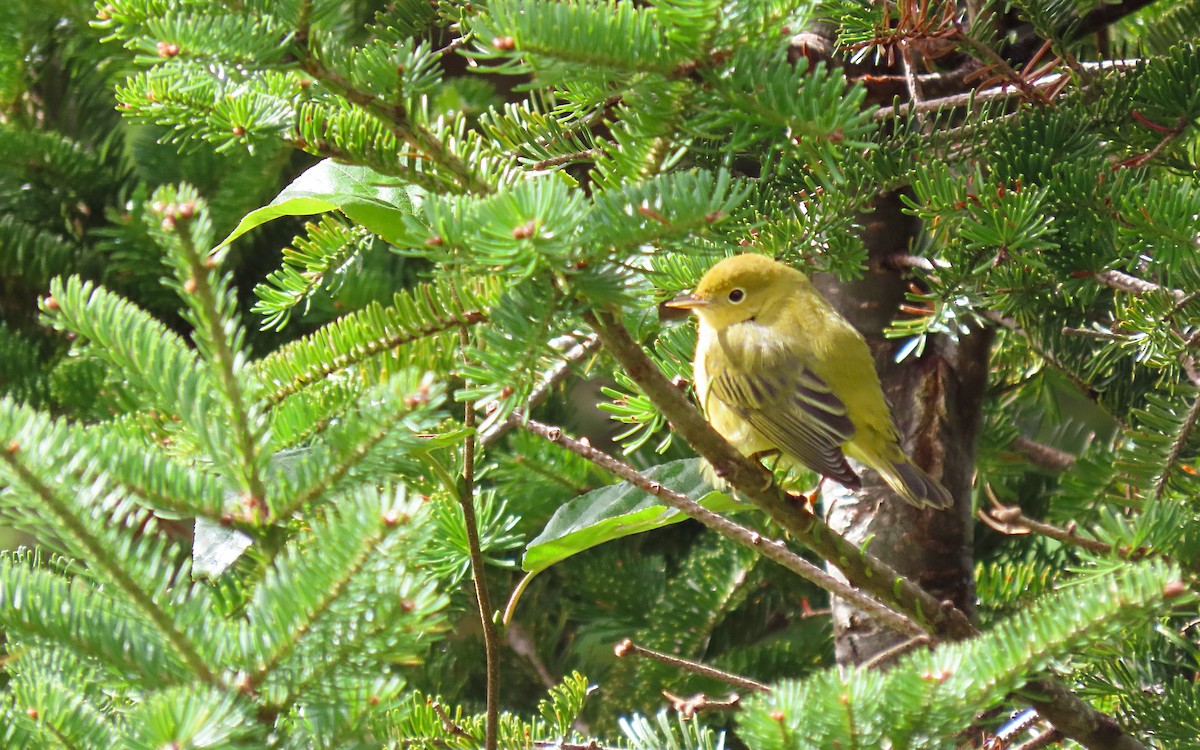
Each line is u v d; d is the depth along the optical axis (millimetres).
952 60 9211
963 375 8938
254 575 5016
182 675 3832
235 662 3848
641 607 10523
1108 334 7777
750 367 8250
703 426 5301
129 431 5336
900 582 5766
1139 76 7441
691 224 4488
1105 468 8875
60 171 11164
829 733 4062
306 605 3822
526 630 10477
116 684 3936
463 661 10266
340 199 5508
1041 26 7660
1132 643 7184
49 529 3715
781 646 10203
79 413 10141
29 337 11352
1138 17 10477
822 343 8289
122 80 10656
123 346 4168
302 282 7527
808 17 4934
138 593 3781
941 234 7344
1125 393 9586
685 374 8828
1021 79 7410
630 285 4801
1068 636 4043
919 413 8859
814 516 5648
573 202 4258
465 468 5988
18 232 10961
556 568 10719
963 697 4039
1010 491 11062
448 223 4242
